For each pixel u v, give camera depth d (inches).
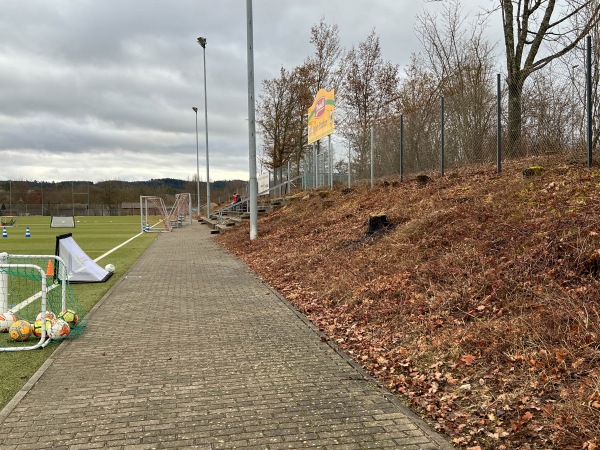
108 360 209.3
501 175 428.5
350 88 1316.4
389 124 680.4
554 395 147.8
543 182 343.9
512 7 709.3
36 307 317.1
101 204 3299.7
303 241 529.0
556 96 438.6
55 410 158.1
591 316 179.0
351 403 161.5
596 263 212.5
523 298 211.8
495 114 510.3
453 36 843.4
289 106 1519.4
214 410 157.1
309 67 1363.2
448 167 574.6
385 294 278.7
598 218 243.1
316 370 194.1
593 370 151.1
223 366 200.4
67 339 242.1
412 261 307.3
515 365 169.9
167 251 723.4
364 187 684.7
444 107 581.0
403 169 653.3
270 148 1601.9
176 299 345.7
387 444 133.6
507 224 290.2
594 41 380.8
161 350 223.5
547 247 237.8
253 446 133.6
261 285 398.6
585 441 122.9
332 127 853.2
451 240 311.4
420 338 213.0
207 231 1269.7
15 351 224.2
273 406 159.6
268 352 218.8
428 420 149.6
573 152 399.2
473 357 182.7
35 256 259.4
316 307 303.7
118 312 304.7
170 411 156.8
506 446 129.4
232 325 269.1
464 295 236.4
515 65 711.1
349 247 412.8
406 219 416.5
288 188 1171.9
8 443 136.2
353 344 228.1
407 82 1013.8
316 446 133.0
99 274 432.8
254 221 705.6
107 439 138.3
